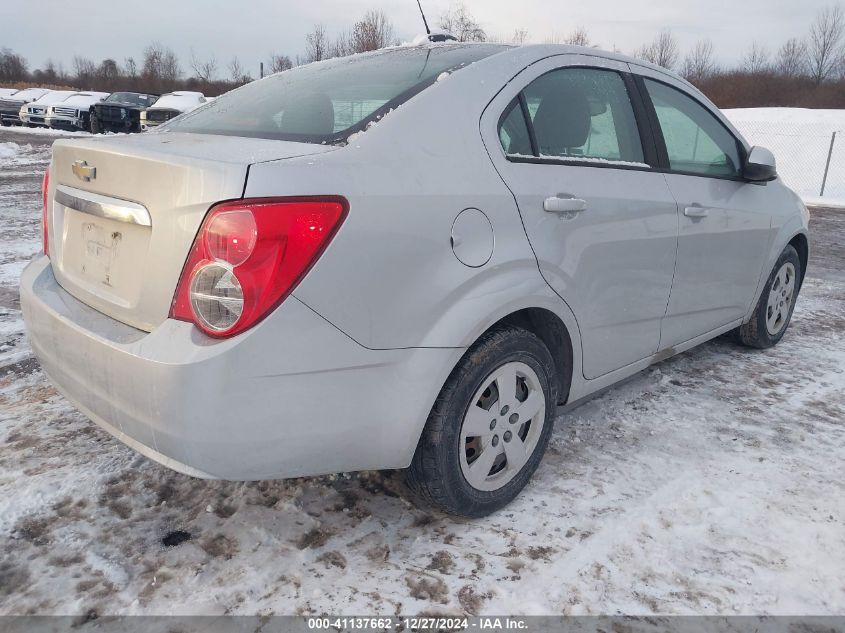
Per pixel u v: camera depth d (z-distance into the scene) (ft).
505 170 7.33
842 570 6.87
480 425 7.30
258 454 5.89
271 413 5.82
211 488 8.04
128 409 6.01
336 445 6.25
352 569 6.74
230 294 5.57
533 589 6.51
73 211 7.38
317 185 5.80
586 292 8.23
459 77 7.44
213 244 5.58
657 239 9.20
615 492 8.19
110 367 6.06
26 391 10.58
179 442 5.73
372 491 8.13
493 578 6.65
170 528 7.29
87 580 6.46
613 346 9.05
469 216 6.81
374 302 6.14
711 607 6.34
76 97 84.02
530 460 8.01
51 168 7.95
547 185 7.68
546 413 8.08
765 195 12.01
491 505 7.59
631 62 9.84
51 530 7.16
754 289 12.23
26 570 6.56
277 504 7.77
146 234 6.14
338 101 7.44
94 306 6.86
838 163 58.70
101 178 6.59
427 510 7.79
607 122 9.05
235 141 6.89
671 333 10.25
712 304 11.04
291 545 7.07
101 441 9.06
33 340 7.49
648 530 7.45
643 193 8.99
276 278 5.60
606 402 10.82
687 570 6.82
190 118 8.79
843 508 7.94
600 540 7.26
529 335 7.55
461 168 6.89
